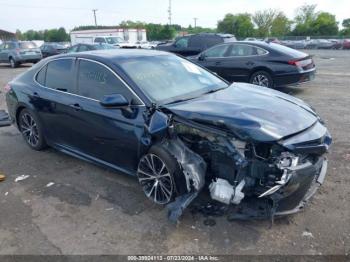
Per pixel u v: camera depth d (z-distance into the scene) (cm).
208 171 340
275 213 304
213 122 314
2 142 582
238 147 308
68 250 301
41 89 487
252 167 304
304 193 307
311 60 900
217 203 345
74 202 378
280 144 291
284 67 864
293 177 287
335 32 7244
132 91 376
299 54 876
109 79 402
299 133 308
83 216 351
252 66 913
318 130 324
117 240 312
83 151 447
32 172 459
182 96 387
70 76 449
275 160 293
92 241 312
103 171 452
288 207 307
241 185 309
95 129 407
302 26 7531
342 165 443
